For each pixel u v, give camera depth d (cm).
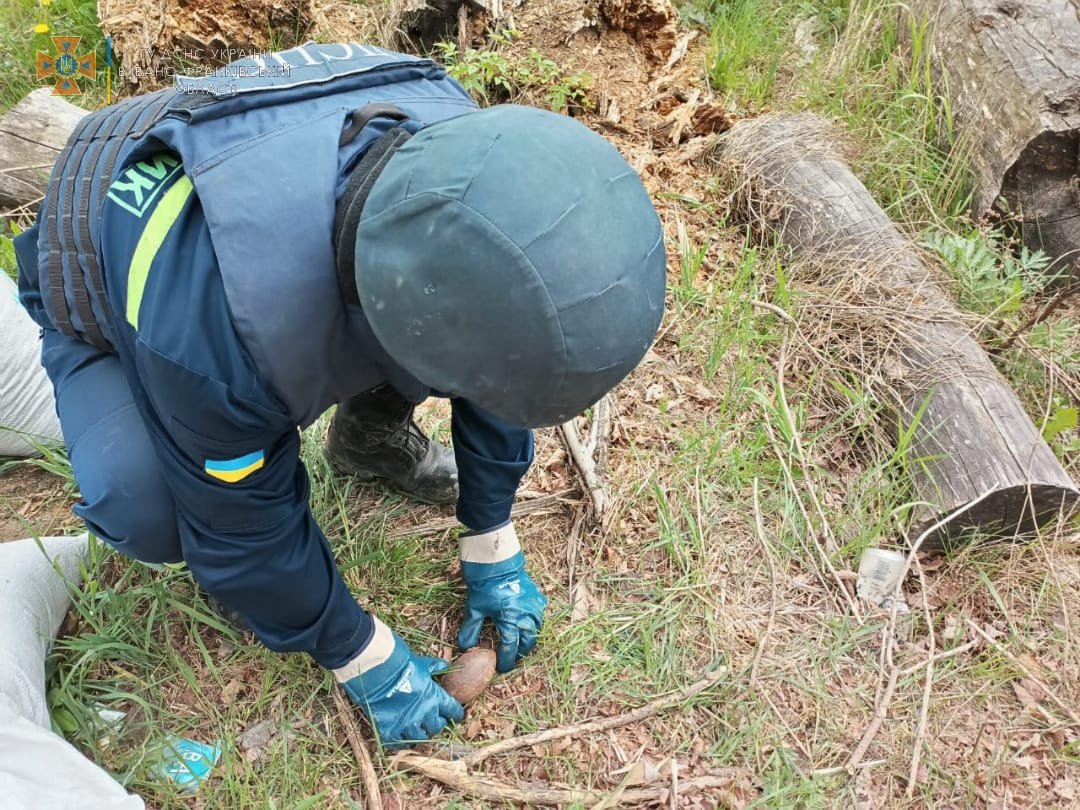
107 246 109
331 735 162
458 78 280
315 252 100
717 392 229
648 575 190
